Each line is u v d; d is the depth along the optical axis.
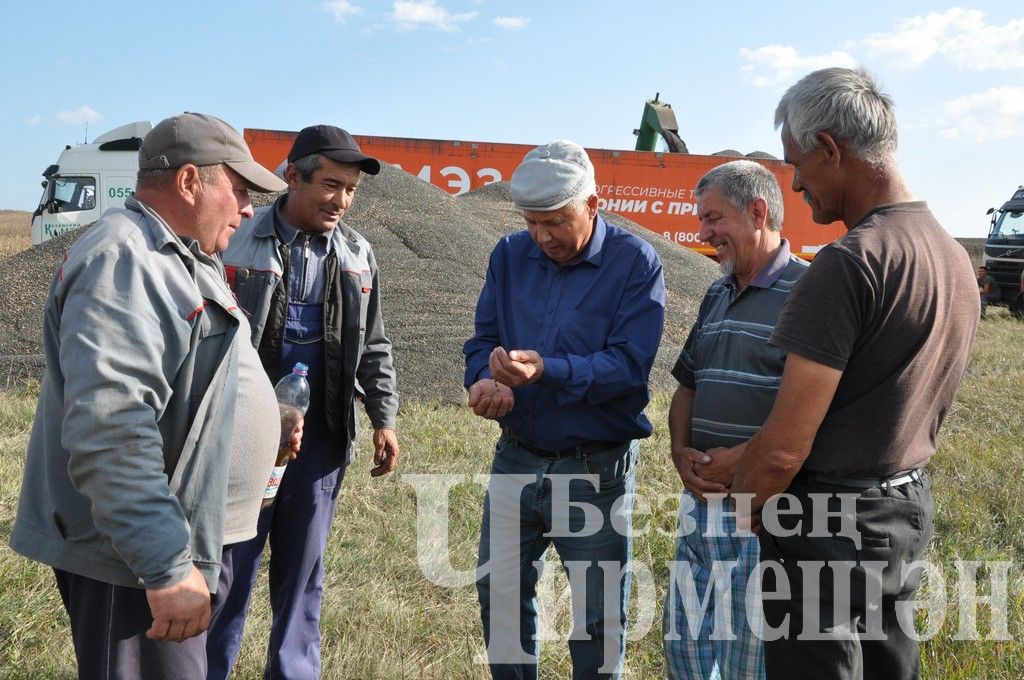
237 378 1.87
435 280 8.54
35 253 8.77
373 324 2.95
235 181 1.93
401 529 4.07
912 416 1.86
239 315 1.89
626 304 2.51
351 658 2.95
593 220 2.55
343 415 2.71
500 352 2.29
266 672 2.69
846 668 1.91
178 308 1.75
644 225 16.95
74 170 14.23
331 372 2.68
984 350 10.66
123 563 1.74
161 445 1.68
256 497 2.05
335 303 2.68
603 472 2.55
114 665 1.78
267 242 2.60
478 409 2.46
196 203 1.86
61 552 1.76
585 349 2.53
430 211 9.95
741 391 2.37
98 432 1.59
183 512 1.75
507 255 2.72
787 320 1.83
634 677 2.99
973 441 5.88
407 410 6.31
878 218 1.85
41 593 3.22
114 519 1.60
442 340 7.54
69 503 1.75
